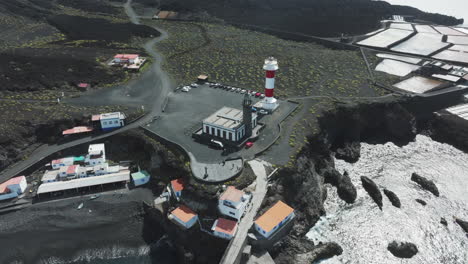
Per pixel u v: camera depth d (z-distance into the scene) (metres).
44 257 63.25
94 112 94.50
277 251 60.75
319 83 116.31
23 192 73.88
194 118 92.56
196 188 65.81
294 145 79.38
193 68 128.25
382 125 101.75
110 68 123.56
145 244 65.69
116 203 72.00
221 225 59.84
